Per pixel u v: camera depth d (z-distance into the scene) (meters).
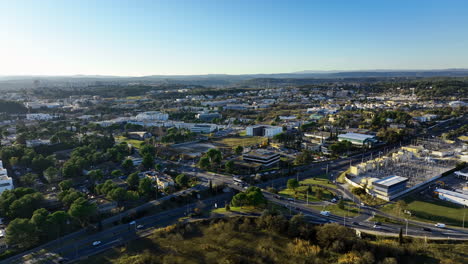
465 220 197.38
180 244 180.88
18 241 175.38
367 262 157.25
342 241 174.12
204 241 184.25
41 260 165.62
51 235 189.25
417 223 195.38
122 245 180.12
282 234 190.25
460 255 159.12
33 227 179.88
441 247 167.38
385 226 192.50
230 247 177.50
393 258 156.38
